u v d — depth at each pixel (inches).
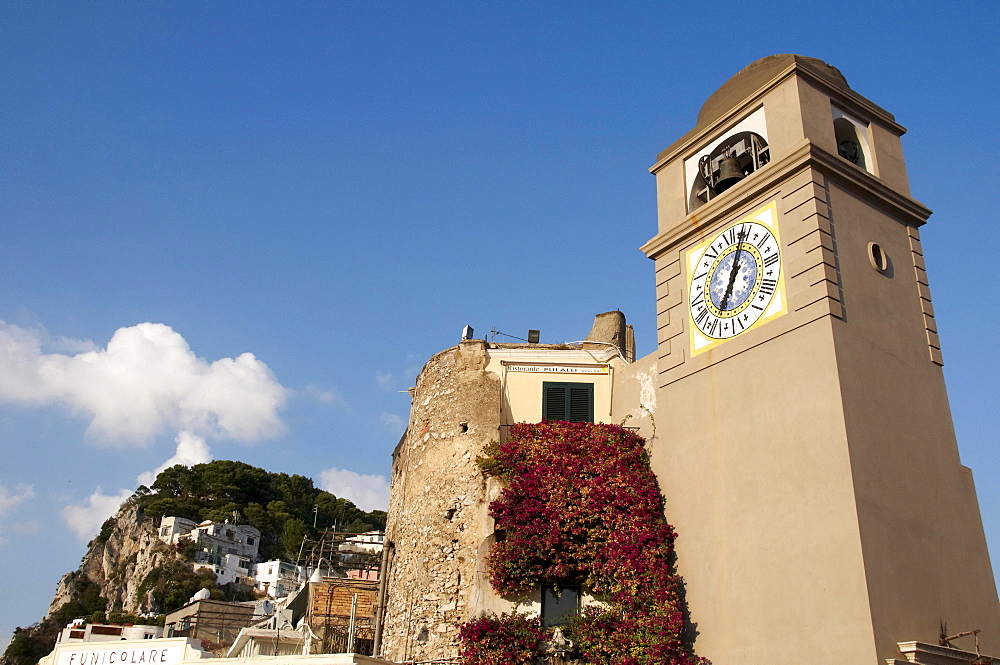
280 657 906.1
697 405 948.0
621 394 1072.8
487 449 1027.3
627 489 961.5
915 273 949.8
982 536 848.3
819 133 940.0
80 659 1120.8
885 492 783.7
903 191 992.9
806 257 872.9
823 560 764.6
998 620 819.4
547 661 904.3
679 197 1068.5
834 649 731.4
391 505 1288.1
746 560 836.0
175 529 4958.2
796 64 959.0
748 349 905.5
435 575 992.2
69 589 4901.6
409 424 1207.6
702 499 907.4
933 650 714.8
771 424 855.1
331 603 1344.7
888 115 1030.4
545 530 948.6
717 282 970.7
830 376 811.4
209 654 1106.1
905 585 753.6
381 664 883.4
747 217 957.2
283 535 5182.1
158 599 4372.5
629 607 892.6
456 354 1123.9
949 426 884.0
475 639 911.0
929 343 916.0
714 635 845.8
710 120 1051.3
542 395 1096.8
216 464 5689.0
